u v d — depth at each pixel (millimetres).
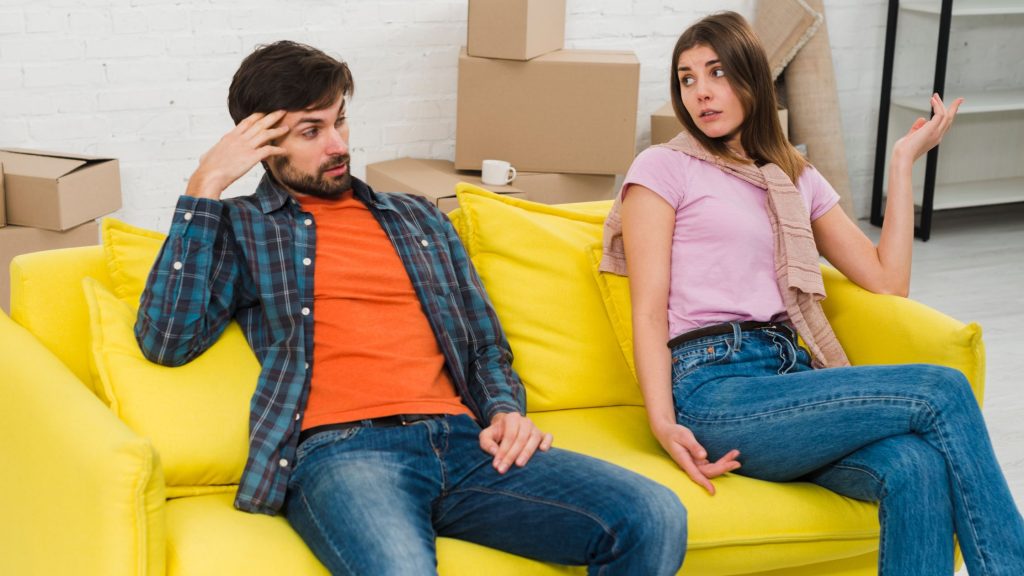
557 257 2053
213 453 1648
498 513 1611
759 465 1783
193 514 1588
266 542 1528
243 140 1737
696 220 1938
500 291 2039
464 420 1751
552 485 1609
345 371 1725
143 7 3486
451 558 1566
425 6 3857
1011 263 4270
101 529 1372
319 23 3727
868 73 4738
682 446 1775
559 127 3619
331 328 1754
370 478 1575
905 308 1954
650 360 1855
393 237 1869
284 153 1794
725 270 1921
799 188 2039
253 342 1755
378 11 3797
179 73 3594
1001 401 3066
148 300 1671
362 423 1688
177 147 3664
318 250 1808
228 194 3777
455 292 1895
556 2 3756
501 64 3561
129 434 1410
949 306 3791
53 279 1786
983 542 1618
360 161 3920
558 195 3678
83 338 1776
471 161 3652
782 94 4570
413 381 1747
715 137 2006
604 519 1530
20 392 1614
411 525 1508
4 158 3180
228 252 1748
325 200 1878
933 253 4391
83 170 3141
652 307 1893
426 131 3988
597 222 2158
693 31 1980
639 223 1934
